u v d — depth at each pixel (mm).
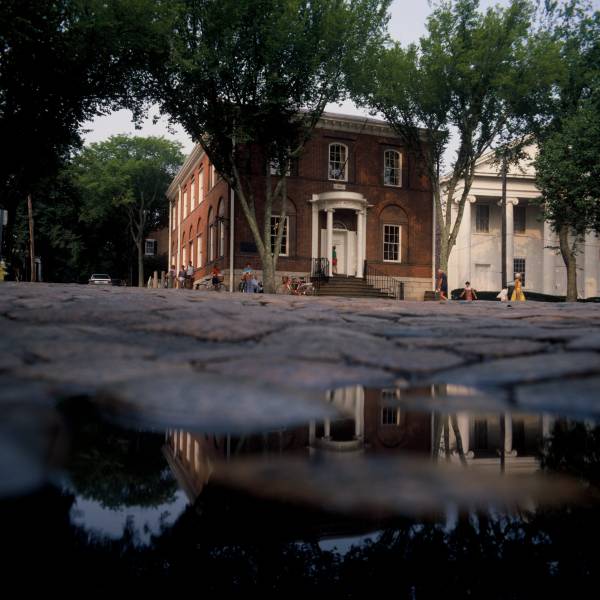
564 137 23109
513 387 1683
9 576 536
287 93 21250
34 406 1210
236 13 18703
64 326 3184
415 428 1124
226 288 28250
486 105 23891
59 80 19109
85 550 534
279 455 847
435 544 560
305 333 3168
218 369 1916
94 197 45656
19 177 21938
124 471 745
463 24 22781
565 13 24922
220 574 545
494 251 37188
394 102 24250
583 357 2268
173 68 19844
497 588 525
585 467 802
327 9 20109
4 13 16094
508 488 671
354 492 632
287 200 28719
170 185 46031
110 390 1444
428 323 4258
